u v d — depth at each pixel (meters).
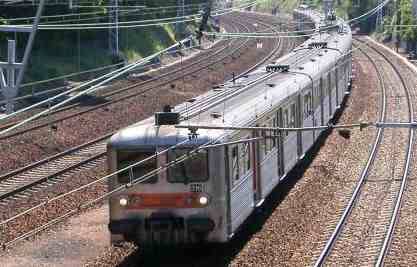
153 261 18.94
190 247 19.97
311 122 31.28
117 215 18.88
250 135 21.38
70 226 21.84
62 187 26.12
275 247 19.58
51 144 32.84
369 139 35.16
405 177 27.72
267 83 27.11
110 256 19.11
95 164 29.86
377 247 19.75
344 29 58.72
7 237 20.56
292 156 27.03
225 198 18.97
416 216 22.72
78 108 41.41
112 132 37.12
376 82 57.56
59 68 55.03
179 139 18.66
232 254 19.27
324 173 28.58
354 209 23.67
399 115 42.66
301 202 24.30
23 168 28.06
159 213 18.67
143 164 18.77
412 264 18.36
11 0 43.62
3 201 24.12
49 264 18.59
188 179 18.58
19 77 22.83
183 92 52.38
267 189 23.11
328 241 20.06
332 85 38.78
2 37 52.97
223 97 23.97
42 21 55.12
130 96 46.06
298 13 105.25
